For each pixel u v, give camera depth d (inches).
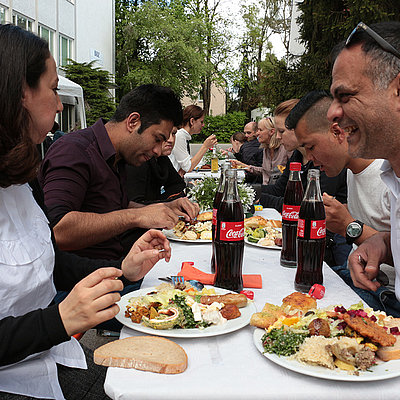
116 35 1040.8
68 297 39.7
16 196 46.9
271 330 43.5
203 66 996.6
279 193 152.3
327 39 447.8
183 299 49.5
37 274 44.9
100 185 84.0
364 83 49.3
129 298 53.7
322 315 46.0
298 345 41.2
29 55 40.6
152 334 45.3
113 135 86.3
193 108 229.9
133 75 943.0
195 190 116.4
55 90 45.1
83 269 59.6
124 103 86.1
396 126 50.6
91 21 753.6
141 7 984.3
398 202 59.9
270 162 247.0
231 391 35.7
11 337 38.0
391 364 39.3
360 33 48.7
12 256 43.0
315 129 80.0
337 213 74.5
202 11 1074.7
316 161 83.9
